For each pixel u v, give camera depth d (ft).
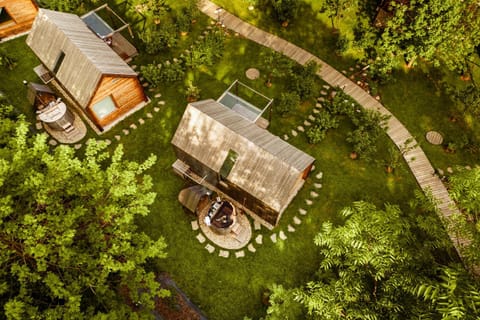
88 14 91.81
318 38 99.19
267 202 64.34
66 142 79.77
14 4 91.91
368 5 103.60
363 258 41.65
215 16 102.53
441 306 33.73
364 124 80.84
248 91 89.51
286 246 69.67
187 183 75.82
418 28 72.74
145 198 47.11
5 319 38.99
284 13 99.09
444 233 43.47
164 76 88.17
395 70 92.99
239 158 65.67
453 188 45.24
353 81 91.66
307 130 83.41
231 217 69.87
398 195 75.61
